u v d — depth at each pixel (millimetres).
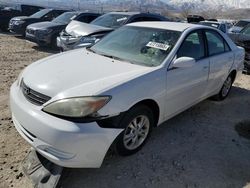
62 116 2854
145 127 3682
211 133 4461
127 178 3260
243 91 6758
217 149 4004
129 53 4070
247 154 3947
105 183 3158
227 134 4477
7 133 3967
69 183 3111
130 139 3500
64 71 3393
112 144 3244
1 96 5297
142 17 9516
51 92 3002
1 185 3021
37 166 3215
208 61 4676
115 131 3074
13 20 13539
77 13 12383
